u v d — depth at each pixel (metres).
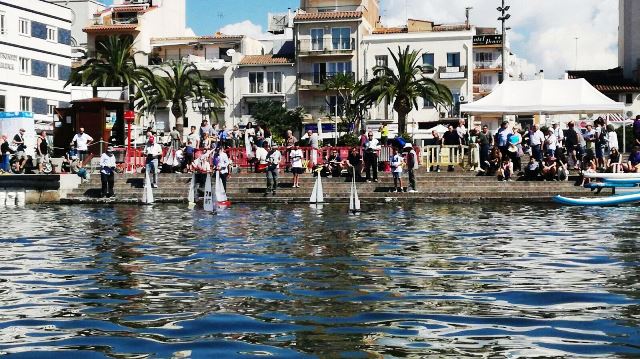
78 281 9.80
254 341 6.40
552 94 33.22
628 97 67.06
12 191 31.06
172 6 79.38
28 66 56.88
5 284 9.59
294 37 69.38
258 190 31.14
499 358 5.80
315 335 6.60
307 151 33.62
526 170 30.38
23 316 7.57
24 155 34.06
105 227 18.42
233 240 15.02
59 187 30.84
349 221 19.91
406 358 5.80
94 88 51.81
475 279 9.77
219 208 26.20
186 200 29.97
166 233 16.67
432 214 22.53
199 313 7.63
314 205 27.88
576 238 15.01
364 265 11.16
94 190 31.25
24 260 12.02
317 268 10.86
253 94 69.56
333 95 68.25
